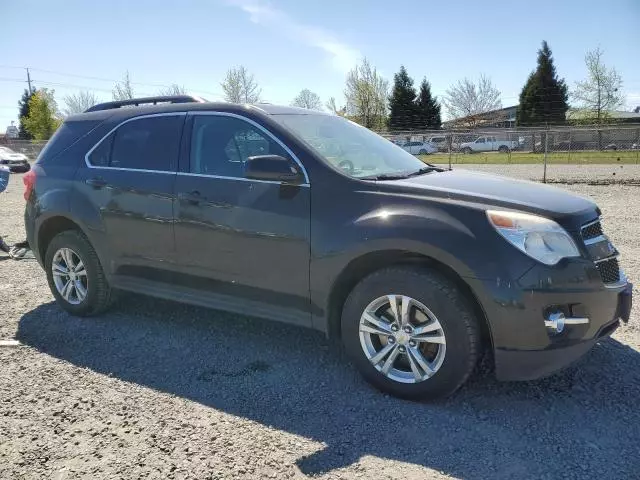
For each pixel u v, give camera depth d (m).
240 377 3.74
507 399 3.37
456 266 3.07
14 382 3.69
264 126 3.87
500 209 3.14
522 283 2.97
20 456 2.84
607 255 3.30
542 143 36.34
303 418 3.18
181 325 4.76
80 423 3.15
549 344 3.01
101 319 4.92
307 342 4.35
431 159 34.12
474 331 3.12
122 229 4.44
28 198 5.07
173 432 3.05
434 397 3.28
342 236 3.40
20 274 6.60
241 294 3.93
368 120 56.06
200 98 4.49
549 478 2.60
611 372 3.70
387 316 3.44
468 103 63.72
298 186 3.61
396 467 2.71
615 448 2.84
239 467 2.72
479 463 2.73
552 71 61.41
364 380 3.61
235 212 3.82
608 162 28.25
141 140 4.47
